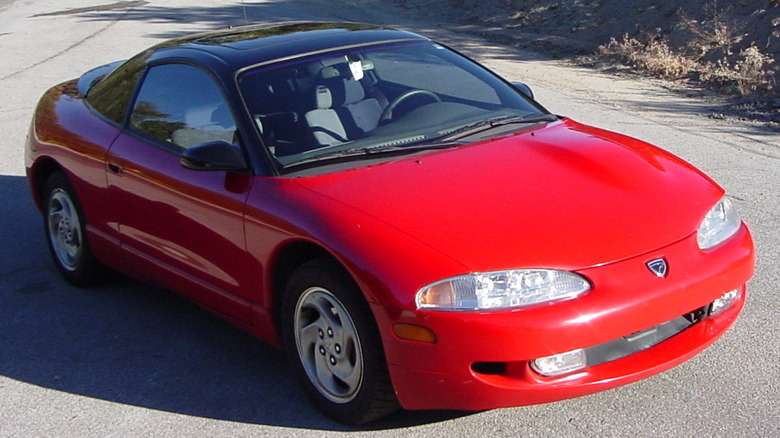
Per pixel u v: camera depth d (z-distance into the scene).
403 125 4.38
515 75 12.24
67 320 5.08
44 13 23.08
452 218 3.53
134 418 3.95
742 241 3.82
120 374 4.40
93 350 4.68
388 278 3.34
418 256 3.35
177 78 4.75
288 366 4.41
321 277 3.62
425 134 4.33
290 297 3.85
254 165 4.07
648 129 8.86
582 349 3.37
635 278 3.38
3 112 10.64
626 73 12.23
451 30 17.36
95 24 19.78
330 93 4.42
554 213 3.58
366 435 3.70
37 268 5.91
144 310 5.19
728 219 3.88
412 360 3.34
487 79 4.95
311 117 4.29
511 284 3.27
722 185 6.93
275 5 22.30
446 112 4.51
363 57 4.69
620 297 3.32
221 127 4.33
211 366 4.44
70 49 15.95
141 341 4.77
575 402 3.86
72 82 6.27
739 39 12.32
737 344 4.30
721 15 13.19
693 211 3.74
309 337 3.85
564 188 3.76
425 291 3.28
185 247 4.46
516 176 3.85
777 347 4.26
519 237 3.42
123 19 20.48
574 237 3.45
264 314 4.05
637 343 3.55
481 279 3.27
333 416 3.81
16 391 4.26
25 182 7.81
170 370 4.41
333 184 3.84
